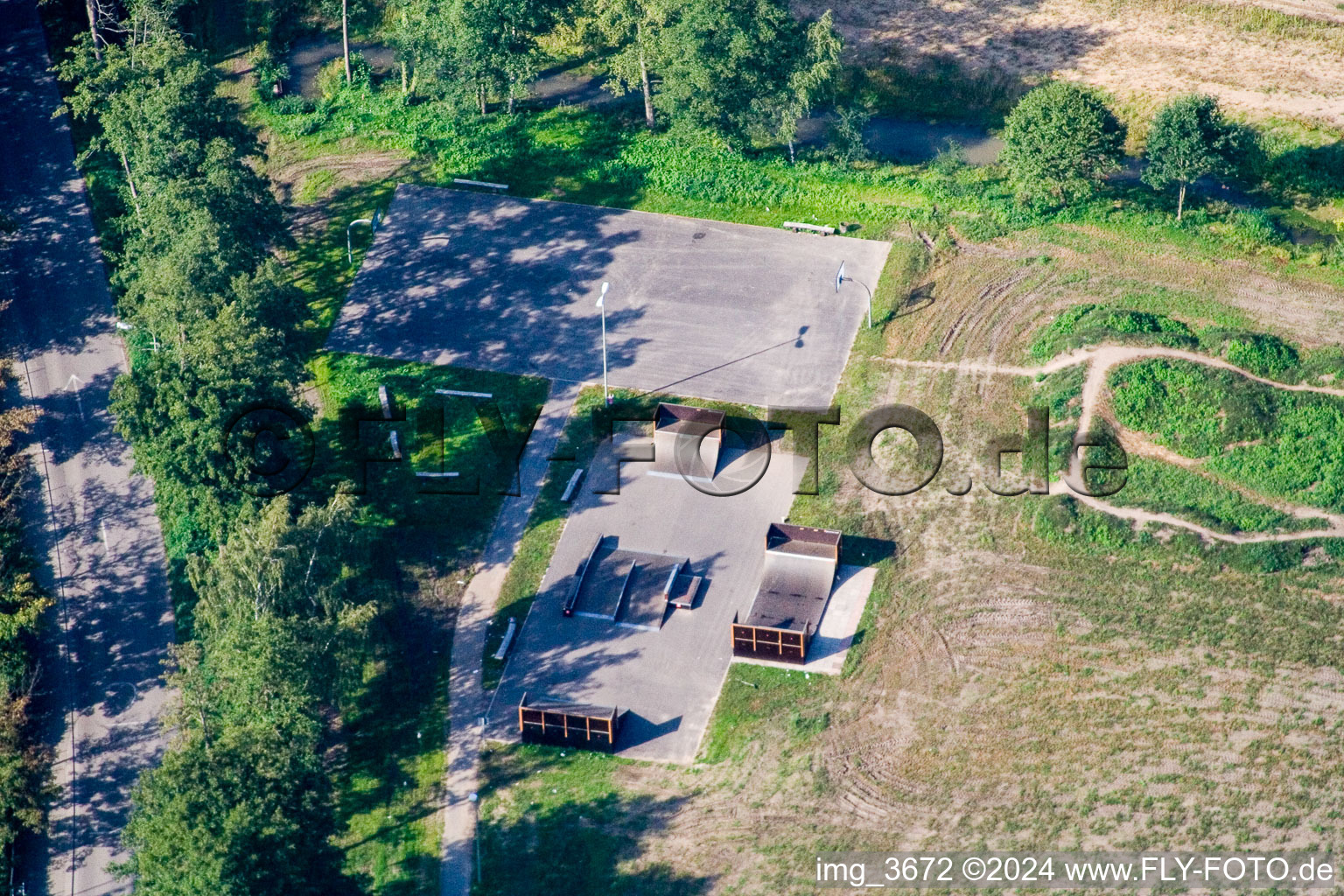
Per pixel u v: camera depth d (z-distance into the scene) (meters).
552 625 103.62
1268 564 102.56
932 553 105.31
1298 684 97.12
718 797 94.06
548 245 126.31
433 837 93.88
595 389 116.31
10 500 112.19
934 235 125.75
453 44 131.00
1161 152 124.81
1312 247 125.25
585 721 96.00
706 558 106.06
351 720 100.00
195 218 109.00
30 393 118.75
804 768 94.88
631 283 123.31
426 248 126.56
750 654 100.56
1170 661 98.69
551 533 108.31
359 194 130.75
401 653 102.94
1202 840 90.12
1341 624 99.94
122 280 120.44
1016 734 95.62
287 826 84.75
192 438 101.25
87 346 121.62
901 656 99.94
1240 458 108.25
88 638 106.06
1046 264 123.19
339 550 98.94
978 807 92.44
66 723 102.25
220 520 103.62
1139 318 117.25
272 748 87.19
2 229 123.81
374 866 92.94
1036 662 99.12
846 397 114.62
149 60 118.50
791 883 89.69
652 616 103.19
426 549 108.19
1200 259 123.00
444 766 97.19
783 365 117.06
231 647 92.31
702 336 119.31
